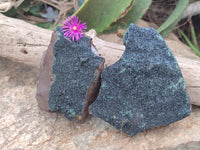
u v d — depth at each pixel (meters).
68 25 0.17
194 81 0.18
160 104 0.15
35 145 0.17
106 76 0.15
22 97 0.20
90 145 0.17
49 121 0.18
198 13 0.34
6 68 0.23
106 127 0.18
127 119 0.15
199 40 0.35
